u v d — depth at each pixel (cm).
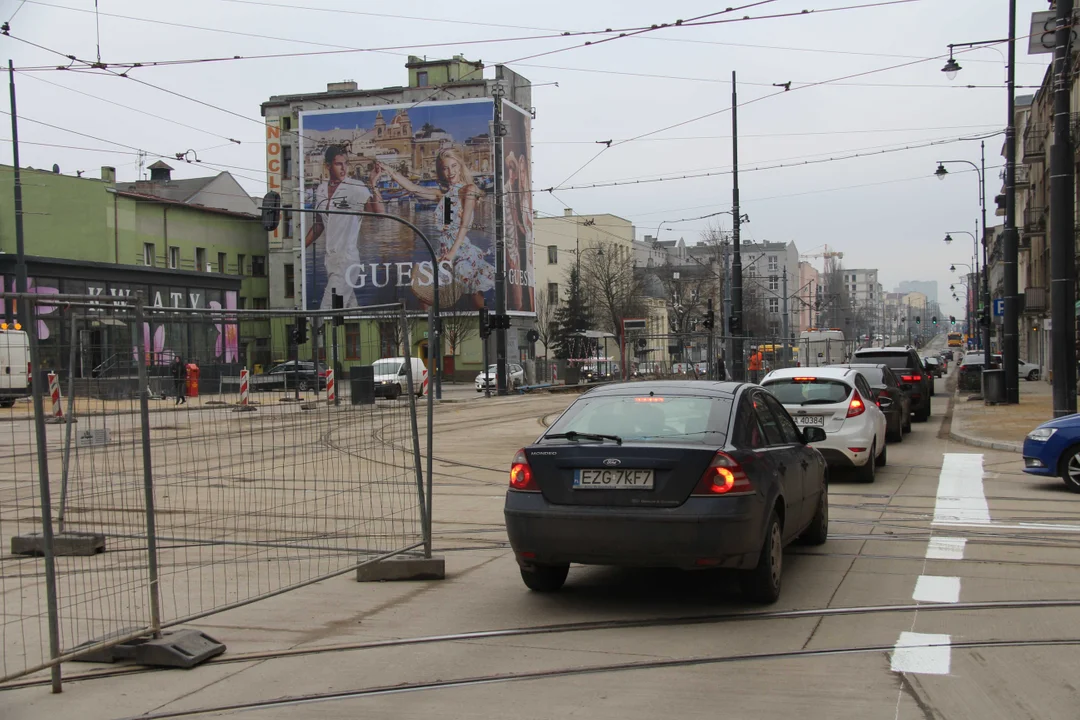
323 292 6431
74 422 690
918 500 1188
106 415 671
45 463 513
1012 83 2639
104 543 877
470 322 6259
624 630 623
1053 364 1948
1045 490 1259
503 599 713
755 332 8894
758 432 717
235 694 510
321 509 779
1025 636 597
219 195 7238
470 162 6225
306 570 800
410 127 6312
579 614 665
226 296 5047
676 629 623
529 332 6644
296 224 6712
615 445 649
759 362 4172
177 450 680
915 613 656
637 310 8150
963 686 506
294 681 530
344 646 594
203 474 704
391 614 673
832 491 1282
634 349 5653
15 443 893
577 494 649
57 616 536
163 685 527
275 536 764
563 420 721
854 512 1099
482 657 569
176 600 702
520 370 4916
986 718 461
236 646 600
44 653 580
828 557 850
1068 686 505
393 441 817
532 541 657
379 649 589
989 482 1345
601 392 754
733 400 717
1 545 929
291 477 761
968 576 769
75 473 725
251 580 769
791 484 743
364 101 6762
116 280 4378
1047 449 1248
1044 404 2744
